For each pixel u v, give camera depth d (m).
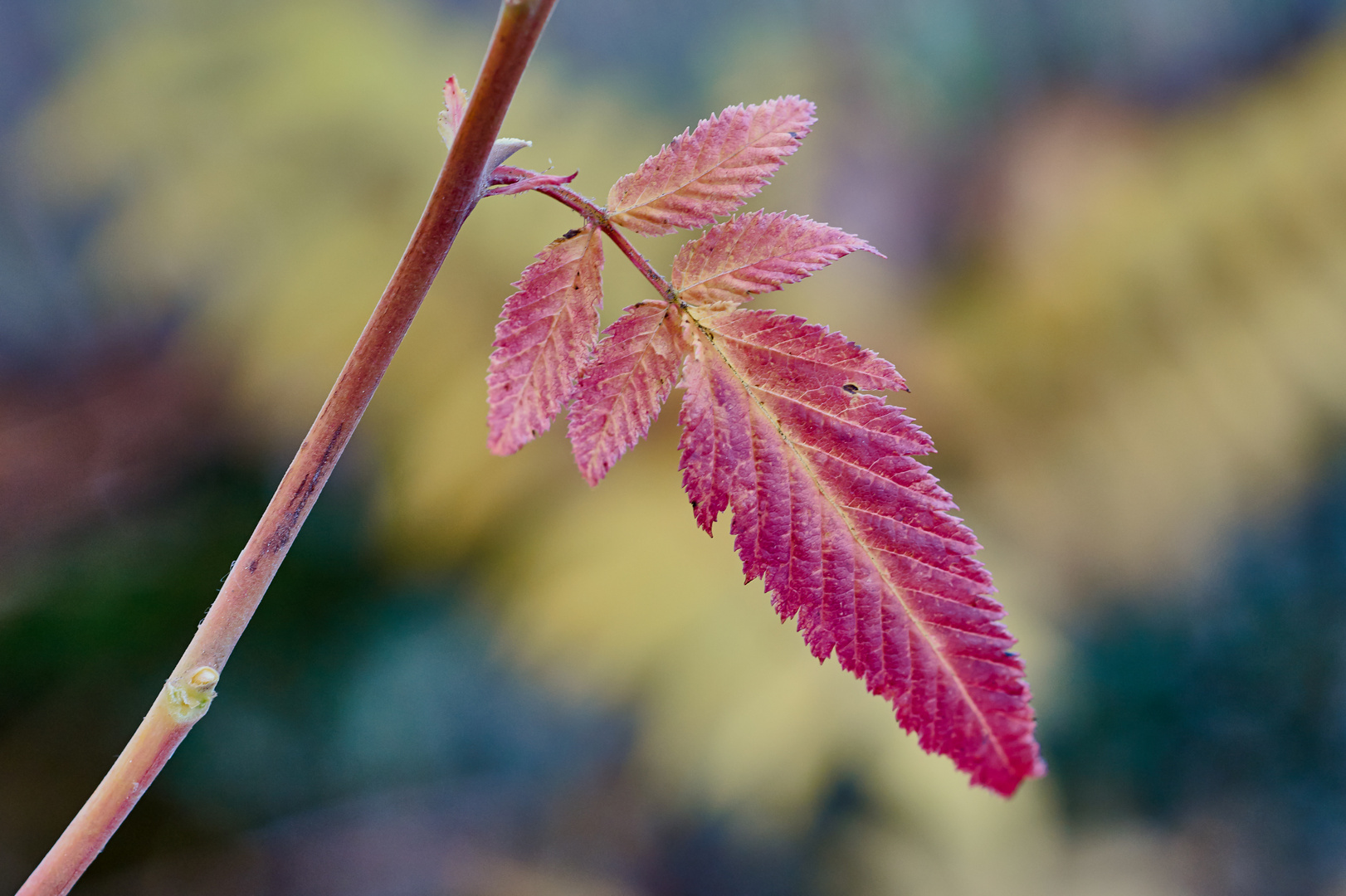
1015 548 0.99
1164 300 0.99
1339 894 1.32
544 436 0.95
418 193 0.97
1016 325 1.01
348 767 1.22
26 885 0.34
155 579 1.15
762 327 0.35
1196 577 1.34
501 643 1.07
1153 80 1.18
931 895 1.08
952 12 1.18
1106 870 1.23
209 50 1.02
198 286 1.10
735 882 1.27
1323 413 0.99
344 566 1.20
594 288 0.35
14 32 1.38
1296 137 1.02
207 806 1.14
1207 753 1.42
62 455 1.19
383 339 0.34
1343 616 1.45
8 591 1.11
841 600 0.34
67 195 1.28
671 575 0.91
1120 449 0.97
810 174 1.07
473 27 1.18
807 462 0.34
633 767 1.29
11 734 1.08
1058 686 1.01
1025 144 1.15
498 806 1.28
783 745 0.87
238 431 1.18
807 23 1.20
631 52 1.23
